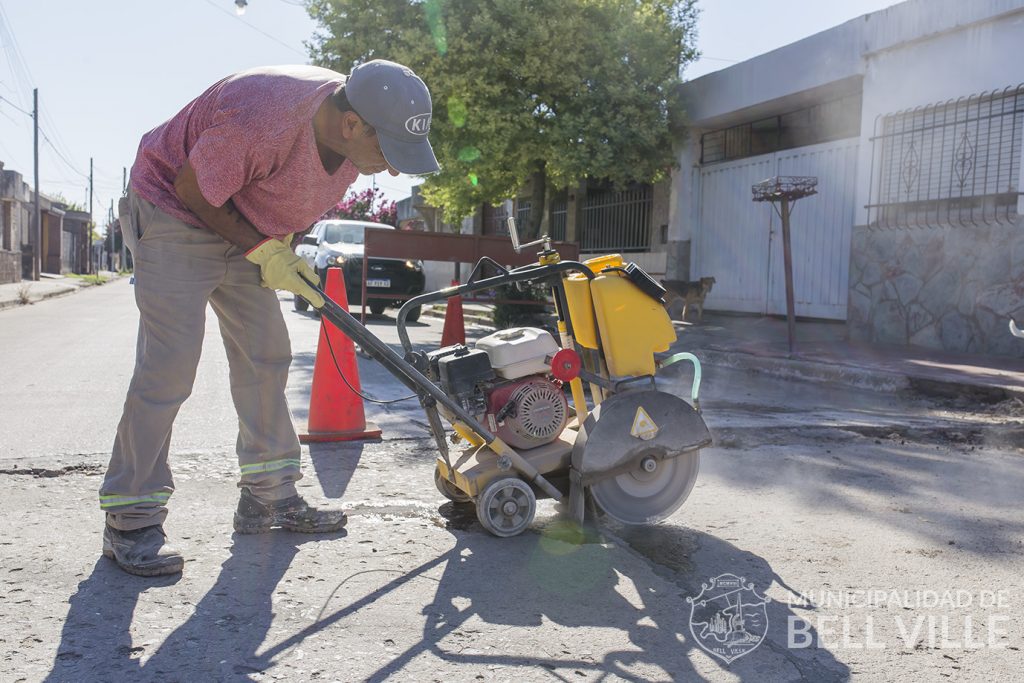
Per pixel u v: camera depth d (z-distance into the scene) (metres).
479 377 3.14
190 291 2.71
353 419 4.60
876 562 2.92
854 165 10.40
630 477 3.23
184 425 4.99
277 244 2.67
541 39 11.41
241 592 2.55
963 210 8.67
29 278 33.78
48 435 4.61
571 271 3.31
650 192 14.41
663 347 3.30
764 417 5.62
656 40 12.20
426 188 13.95
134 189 2.69
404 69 2.55
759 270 12.16
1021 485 3.96
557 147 11.85
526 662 2.16
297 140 2.54
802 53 10.62
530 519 3.13
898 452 4.64
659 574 2.78
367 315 14.94
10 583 2.55
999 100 8.25
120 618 2.34
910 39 9.11
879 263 9.70
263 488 3.07
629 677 2.10
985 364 7.74
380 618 2.40
